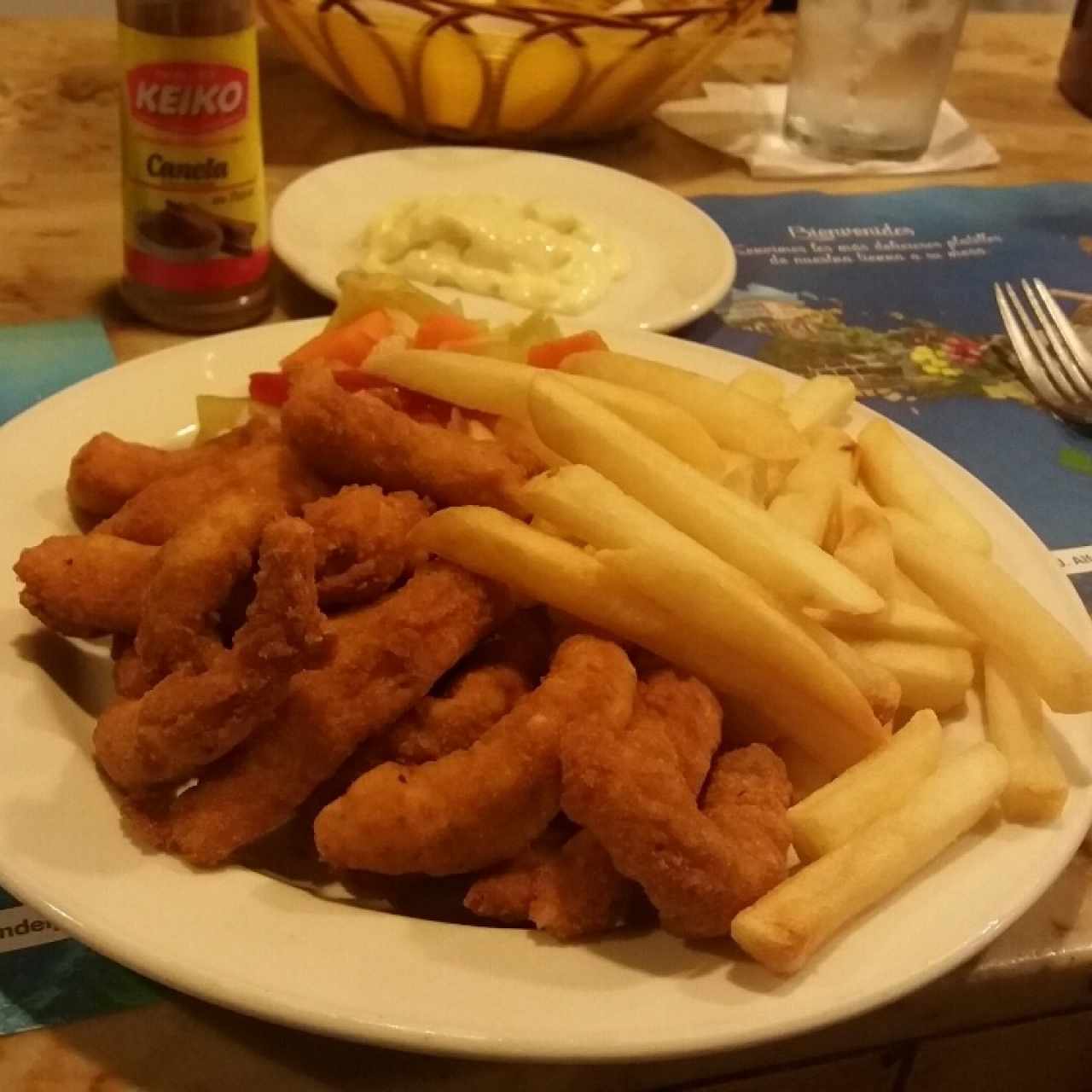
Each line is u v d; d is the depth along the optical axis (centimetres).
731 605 66
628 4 152
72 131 141
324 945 56
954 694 73
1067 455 107
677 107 163
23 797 61
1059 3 229
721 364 100
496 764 60
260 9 141
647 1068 62
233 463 78
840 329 121
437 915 63
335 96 157
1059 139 165
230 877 59
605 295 117
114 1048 57
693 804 58
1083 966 66
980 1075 74
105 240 121
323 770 62
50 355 103
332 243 121
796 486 81
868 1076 72
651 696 66
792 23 192
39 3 218
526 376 80
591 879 59
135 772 60
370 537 68
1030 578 83
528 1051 52
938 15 145
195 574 62
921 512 84
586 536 70
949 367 117
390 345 89
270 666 59
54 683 70
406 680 64
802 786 70
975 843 64
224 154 102
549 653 72
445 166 136
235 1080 57
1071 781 69
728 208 141
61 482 84
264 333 98
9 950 60
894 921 59
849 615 73
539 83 141
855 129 151
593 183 135
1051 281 133
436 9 132
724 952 58
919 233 139
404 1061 58
